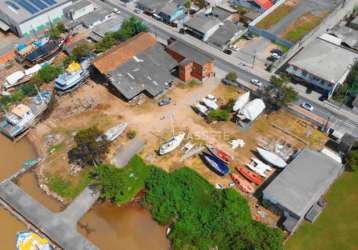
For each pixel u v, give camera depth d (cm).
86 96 10356
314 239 7194
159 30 12262
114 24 12388
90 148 8319
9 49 12088
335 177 7881
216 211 7531
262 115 9475
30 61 11250
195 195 7869
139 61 10450
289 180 7650
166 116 9625
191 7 13000
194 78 10575
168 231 7519
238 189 8031
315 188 7512
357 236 7206
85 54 11044
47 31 12525
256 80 10219
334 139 8844
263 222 7456
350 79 9925
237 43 11625
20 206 8000
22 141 9500
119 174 8031
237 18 12450
